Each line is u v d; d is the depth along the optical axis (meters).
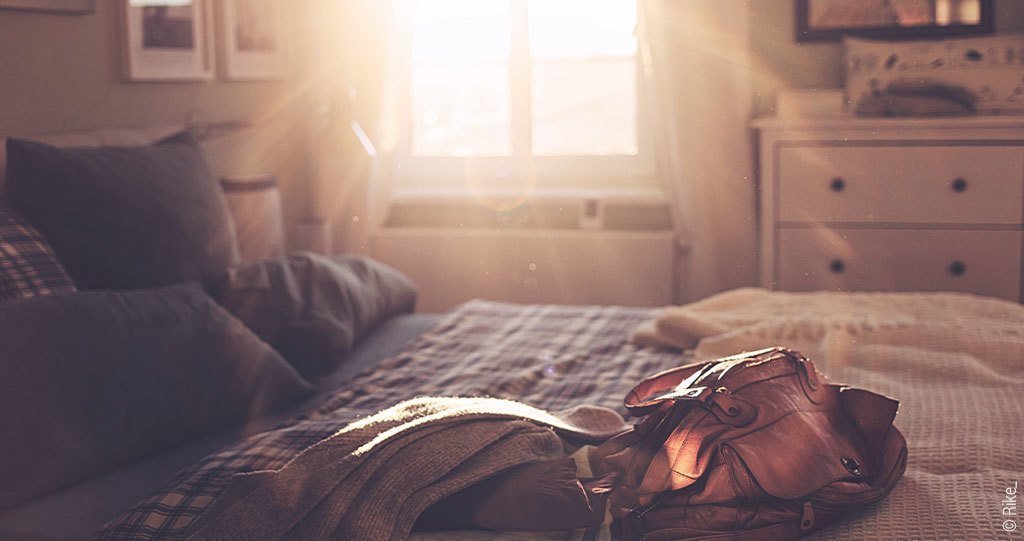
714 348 2.07
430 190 4.29
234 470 1.46
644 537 1.22
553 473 1.26
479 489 1.26
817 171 3.50
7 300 1.69
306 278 2.33
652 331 2.25
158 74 2.97
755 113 3.92
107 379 1.62
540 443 1.33
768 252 3.59
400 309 2.75
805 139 3.49
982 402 1.68
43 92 2.52
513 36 4.18
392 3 3.84
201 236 2.19
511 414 1.37
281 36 3.78
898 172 3.44
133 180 2.10
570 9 4.13
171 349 1.76
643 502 1.22
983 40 3.62
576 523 1.21
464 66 4.25
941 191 3.42
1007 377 1.86
